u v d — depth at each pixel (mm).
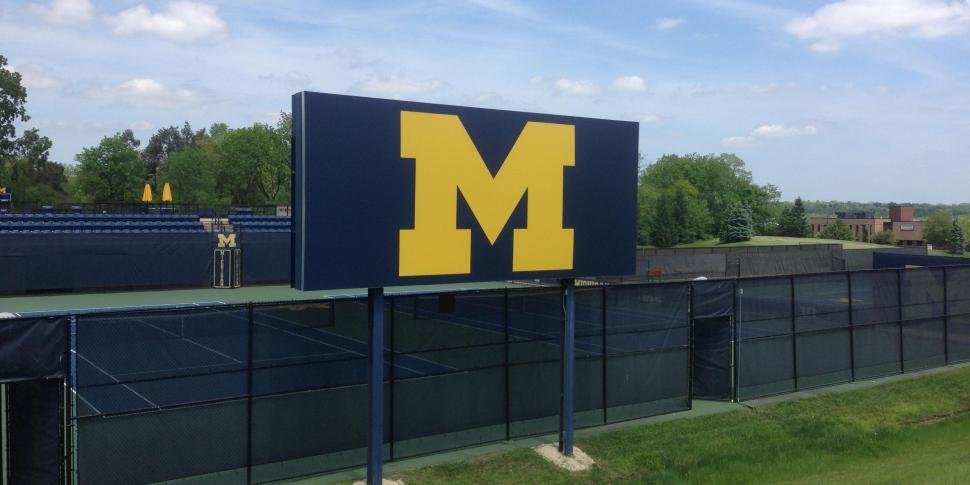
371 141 10383
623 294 14844
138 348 11219
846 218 141250
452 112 11109
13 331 9016
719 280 16234
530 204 12008
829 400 16891
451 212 11133
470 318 13000
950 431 15445
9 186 74188
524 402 13656
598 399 14508
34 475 9234
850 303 18594
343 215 10156
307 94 9852
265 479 11055
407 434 12305
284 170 102125
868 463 13273
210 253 36438
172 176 100938
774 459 13273
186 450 10469
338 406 11781
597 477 12211
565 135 12398
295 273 10141
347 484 11086
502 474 11930
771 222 117438
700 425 14797
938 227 111125
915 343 20094
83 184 87750
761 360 16906
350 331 12797
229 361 11406
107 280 34250
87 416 9727
